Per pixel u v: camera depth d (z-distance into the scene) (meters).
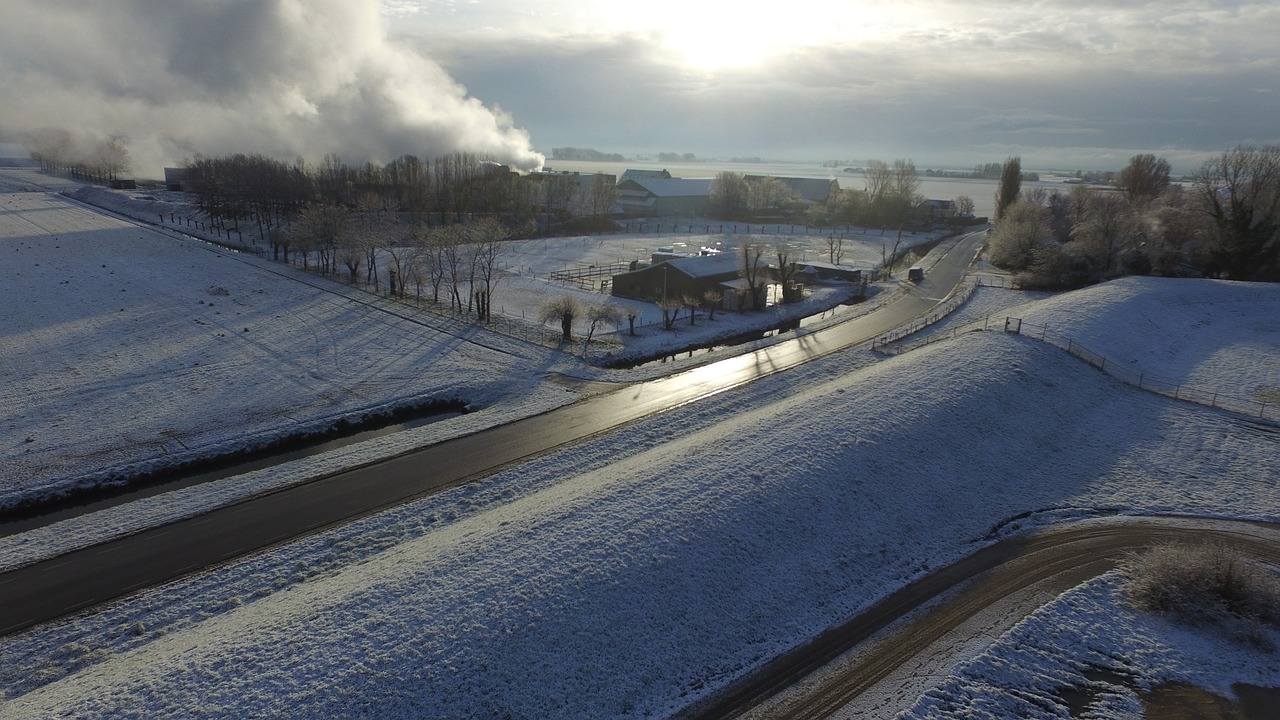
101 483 37.00
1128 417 47.22
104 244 100.19
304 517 33.78
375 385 50.62
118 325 62.72
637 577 28.00
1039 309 67.31
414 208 130.62
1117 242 84.94
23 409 44.78
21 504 34.84
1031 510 36.91
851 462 37.12
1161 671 25.59
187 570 29.59
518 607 25.89
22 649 24.88
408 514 33.94
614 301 77.94
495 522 31.64
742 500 33.03
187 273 84.50
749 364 57.81
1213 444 43.41
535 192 148.12
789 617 28.09
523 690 23.31
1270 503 37.12
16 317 63.97
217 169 139.12
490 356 57.38
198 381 50.34
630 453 40.75
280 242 95.19
